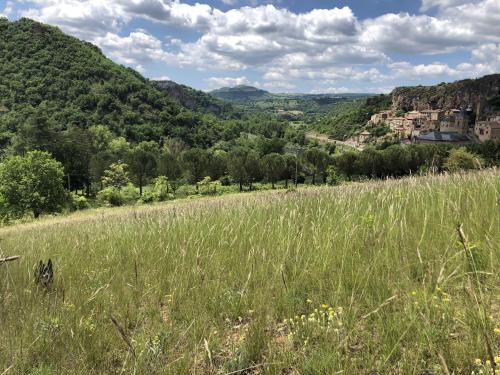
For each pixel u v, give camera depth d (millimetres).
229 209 7953
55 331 3049
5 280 4465
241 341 2750
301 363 2344
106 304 3652
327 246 3914
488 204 4227
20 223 36000
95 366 2707
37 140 76312
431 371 2100
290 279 3561
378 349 2344
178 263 4504
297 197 8227
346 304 2947
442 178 6766
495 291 2670
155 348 2592
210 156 81375
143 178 73188
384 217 4590
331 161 76750
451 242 3451
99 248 6215
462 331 2357
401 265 3312
